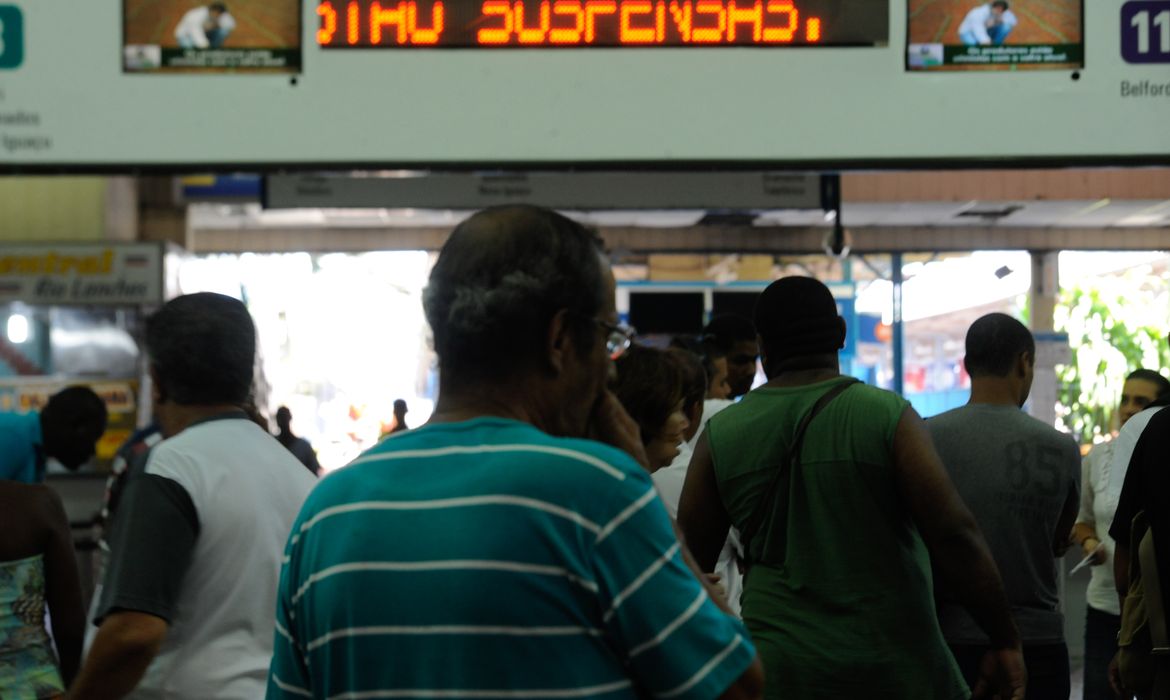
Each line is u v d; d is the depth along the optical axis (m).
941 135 4.67
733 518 3.05
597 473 1.55
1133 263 23.53
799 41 4.65
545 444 1.59
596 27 4.66
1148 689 3.67
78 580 3.34
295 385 28.03
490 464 1.58
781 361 3.08
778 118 4.67
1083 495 5.42
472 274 1.68
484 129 4.67
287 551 1.71
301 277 27.88
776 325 3.07
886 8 4.66
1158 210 16.36
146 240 11.91
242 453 2.62
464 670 1.52
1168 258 23.39
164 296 11.01
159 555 2.45
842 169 4.68
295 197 10.18
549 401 1.72
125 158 4.68
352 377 28.25
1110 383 22.97
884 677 2.82
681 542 1.69
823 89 4.66
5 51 4.66
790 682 2.85
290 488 2.68
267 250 17.19
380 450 1.68
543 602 1.52
